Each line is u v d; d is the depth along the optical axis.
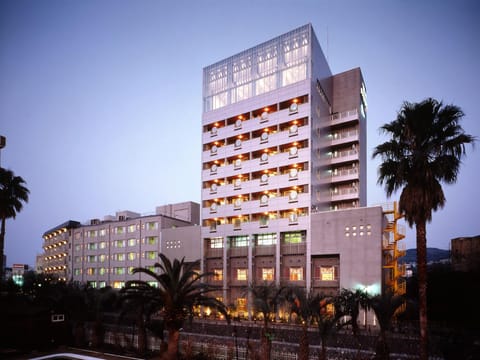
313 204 63.12
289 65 69.38
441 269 61.88
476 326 47.94
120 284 95.25
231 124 75.81
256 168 69.38
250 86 73.69
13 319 35.34
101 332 37.62
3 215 53.91
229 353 30.28
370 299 26.73
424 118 25.97
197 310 66.62
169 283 28.81
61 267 120.81
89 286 44.75
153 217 90.75
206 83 80.31
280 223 64.31
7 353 32.88
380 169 27.55
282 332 43.47
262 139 69.38
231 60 77.44
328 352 31.69
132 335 39.41
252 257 66.62
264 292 30.81
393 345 34.25
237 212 70.50
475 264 67.75
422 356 24.58
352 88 76.44
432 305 54.38
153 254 89.31
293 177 64.50
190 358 29.91
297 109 66.06
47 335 36.06
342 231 57.59
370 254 54.69
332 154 74.25
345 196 70.62
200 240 75.00
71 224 116.50
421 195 25.36
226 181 73.56
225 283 68.88
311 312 26.06
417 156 25.45
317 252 59.28
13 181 55.16
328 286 57.88
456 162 25.33
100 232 103.25
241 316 63.59
